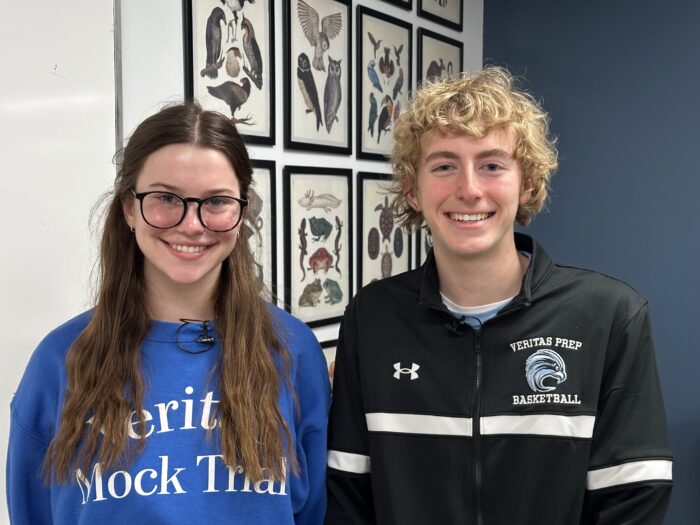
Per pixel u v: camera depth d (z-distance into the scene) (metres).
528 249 1.29
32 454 1.09
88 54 1.57
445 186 1.15
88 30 1.57
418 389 1.20
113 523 1.01
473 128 1.10
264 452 1.09
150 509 1.01
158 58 1.73
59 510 1.04
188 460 1.05
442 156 1.15
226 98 1.92
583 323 1.17
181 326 1.12
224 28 1.90
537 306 1.19
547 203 3.07
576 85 2.96
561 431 1.13
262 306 1.20
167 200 1.04
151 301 1.14
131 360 1.08
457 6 3.06
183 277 1.06
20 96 1.45
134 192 1.07
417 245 2.94
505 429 1.15
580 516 1.14
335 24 2.33
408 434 1.20
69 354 1.08
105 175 1.63
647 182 2.80
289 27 2.12
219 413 1.08
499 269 1.19
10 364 1.47
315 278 2.32
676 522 2.80
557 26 3.00
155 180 1.04
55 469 1.04
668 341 2.79
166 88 1.76
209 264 1.07
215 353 1.12
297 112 2.18
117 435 1.03
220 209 1.06
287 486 1.12
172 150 1.04
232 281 1.16
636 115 2.80
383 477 1.20
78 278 1.58
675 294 2.76
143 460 1.03
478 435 1.16
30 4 1.45
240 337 1.13
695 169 2.67
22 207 1.47
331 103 2.34
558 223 3.05
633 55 2.79
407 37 2.74
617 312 1.17
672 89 2.70
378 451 1.21
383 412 1.22
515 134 1.15
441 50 2.97
